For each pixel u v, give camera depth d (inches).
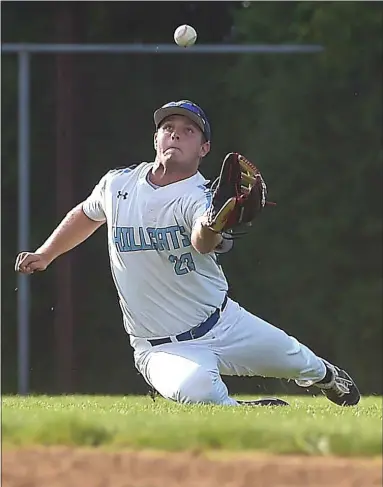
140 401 1199.6
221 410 833.5
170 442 613.6
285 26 3031.5
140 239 968.3
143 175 986.7
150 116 3186.5
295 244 3009.4
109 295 3154.5
